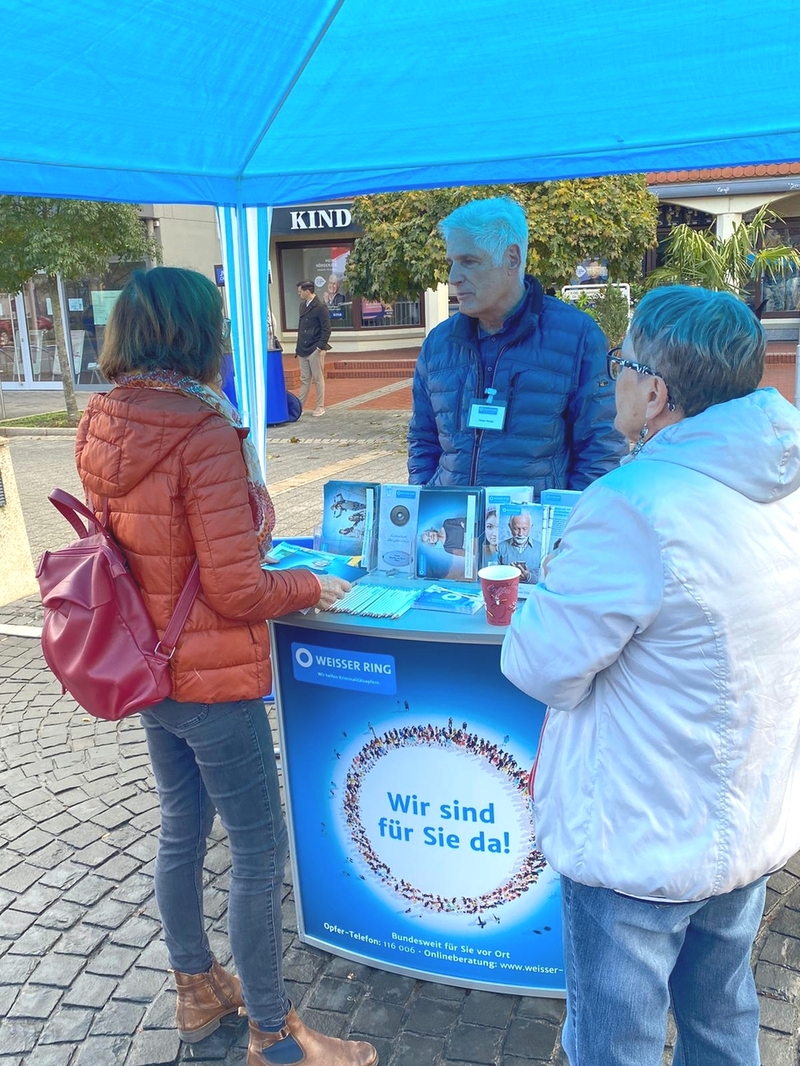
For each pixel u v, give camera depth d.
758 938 2.55
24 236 11.62
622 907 1.45
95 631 1.79
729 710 1.34
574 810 1.46
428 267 8.95
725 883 1.40
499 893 2.28
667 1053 2.19
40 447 11.64
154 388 1.81
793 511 1.41
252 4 2.16
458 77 2.71
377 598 2.21
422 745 2.20
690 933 1.58
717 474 1.34
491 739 2.13
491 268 2.57
